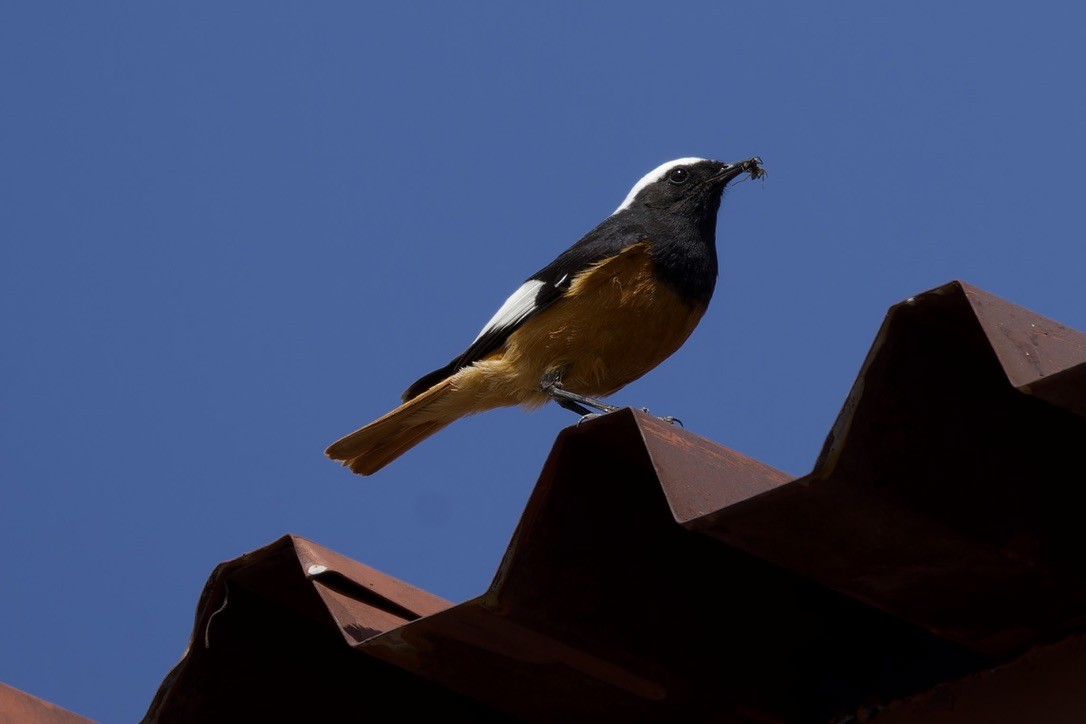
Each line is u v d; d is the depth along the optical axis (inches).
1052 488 275.3
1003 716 294.7
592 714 333.4
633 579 305.7
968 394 267.7
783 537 270.5
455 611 294.4
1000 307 249.6
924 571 277.0
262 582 342.0
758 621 317.4
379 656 318.0
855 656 320.8
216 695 345.7
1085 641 287.7
